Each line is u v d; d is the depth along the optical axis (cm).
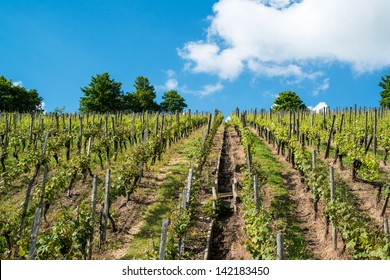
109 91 6600
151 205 1273
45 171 1150
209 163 1788
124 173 1273
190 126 3011
